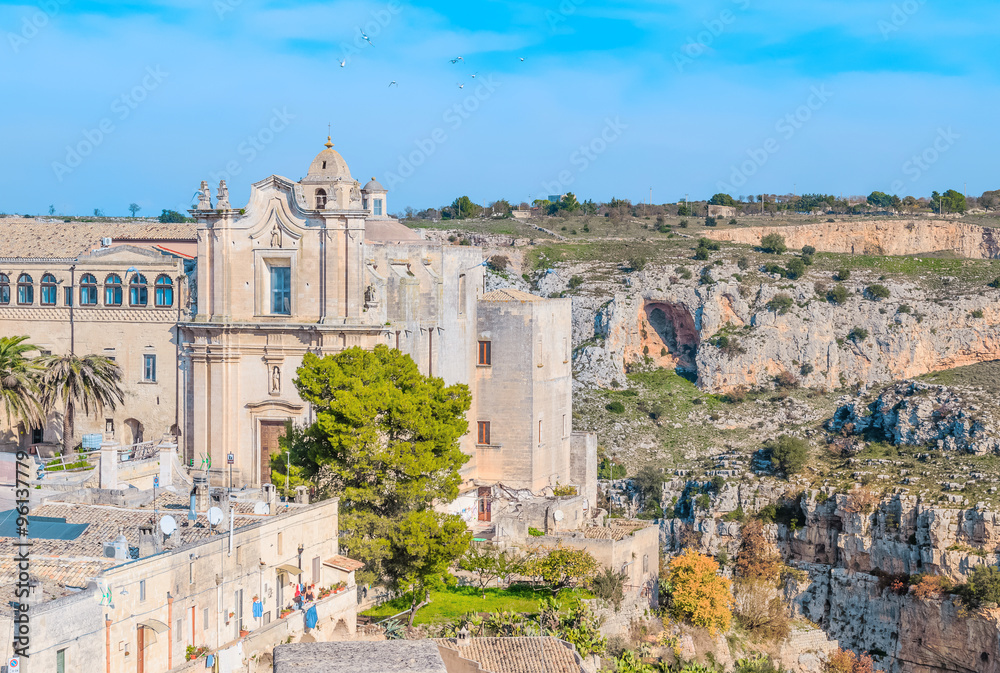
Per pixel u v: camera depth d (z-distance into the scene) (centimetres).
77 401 8944
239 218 8819
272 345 8712
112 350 9250
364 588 7675
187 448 9000
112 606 4878
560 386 10806
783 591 12912
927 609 11962
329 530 6825
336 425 7306
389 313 8925
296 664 3400
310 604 6412
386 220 10438
